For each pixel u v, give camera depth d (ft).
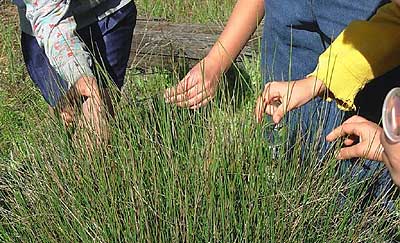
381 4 5.93
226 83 6.57
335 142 5.84
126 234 5.71
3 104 9.87
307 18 6.40
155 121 6.40
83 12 7.86
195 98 6.32
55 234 6.06
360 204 5.91
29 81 10.60
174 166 5.86
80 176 6.09
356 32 5.41
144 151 6.00
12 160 6.95
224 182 5.71
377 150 5.08
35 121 7.48
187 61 10.82
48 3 6.87
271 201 5.60
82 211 5.96
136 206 5.71
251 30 6.79
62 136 6.56
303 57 6.65
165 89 6.66
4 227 6.39
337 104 5.60
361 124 5.22
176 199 5.75
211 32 11.42
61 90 6.96
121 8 8.14
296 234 5.64
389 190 5.98
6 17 13.53
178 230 5.65
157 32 11.16
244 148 5.87
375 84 6.30
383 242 5.86
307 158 5.95
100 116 6.41
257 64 7.79
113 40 8.21
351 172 5.91
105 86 7.68
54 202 6.11
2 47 12.23
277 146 6.03
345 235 5.82
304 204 5.71
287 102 5.40
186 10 13.74
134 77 8.72
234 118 6.12
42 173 6.36
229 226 5.61
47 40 6.82
